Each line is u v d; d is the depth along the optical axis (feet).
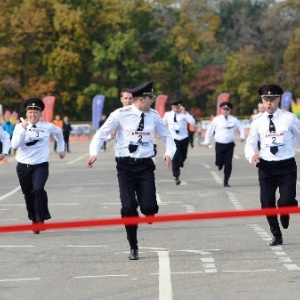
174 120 103.50
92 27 339.57
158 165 143.23
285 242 54.70
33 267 47.29
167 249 52.54
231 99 370.73
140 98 50.06
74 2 340.18
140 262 48.14
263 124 54.08
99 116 259.60
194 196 88.12
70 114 342.23
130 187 49.52
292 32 359.66
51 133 63.31
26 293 40.22
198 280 42.39
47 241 57.11
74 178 119.03
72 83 335.47
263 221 65.62
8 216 73.41
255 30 404.16
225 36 419.95
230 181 107.55
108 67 339.36
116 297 38.70
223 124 99.86
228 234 58.75
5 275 45.09
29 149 62.18
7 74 325.83
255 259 48.34
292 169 53.93
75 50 334.24
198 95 389.80
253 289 39.88
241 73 362.53
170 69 358.64
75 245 55.11
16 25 323.98
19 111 329.52
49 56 329.93
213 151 198.08
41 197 61.93
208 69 383.65
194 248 52.75
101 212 74.84
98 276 44.14
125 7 339.16
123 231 61.36
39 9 327.67
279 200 53.78
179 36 351.67
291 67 351.67
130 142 49.75
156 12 355.36
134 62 336.29
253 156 53.98
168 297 38.34
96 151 50.11
